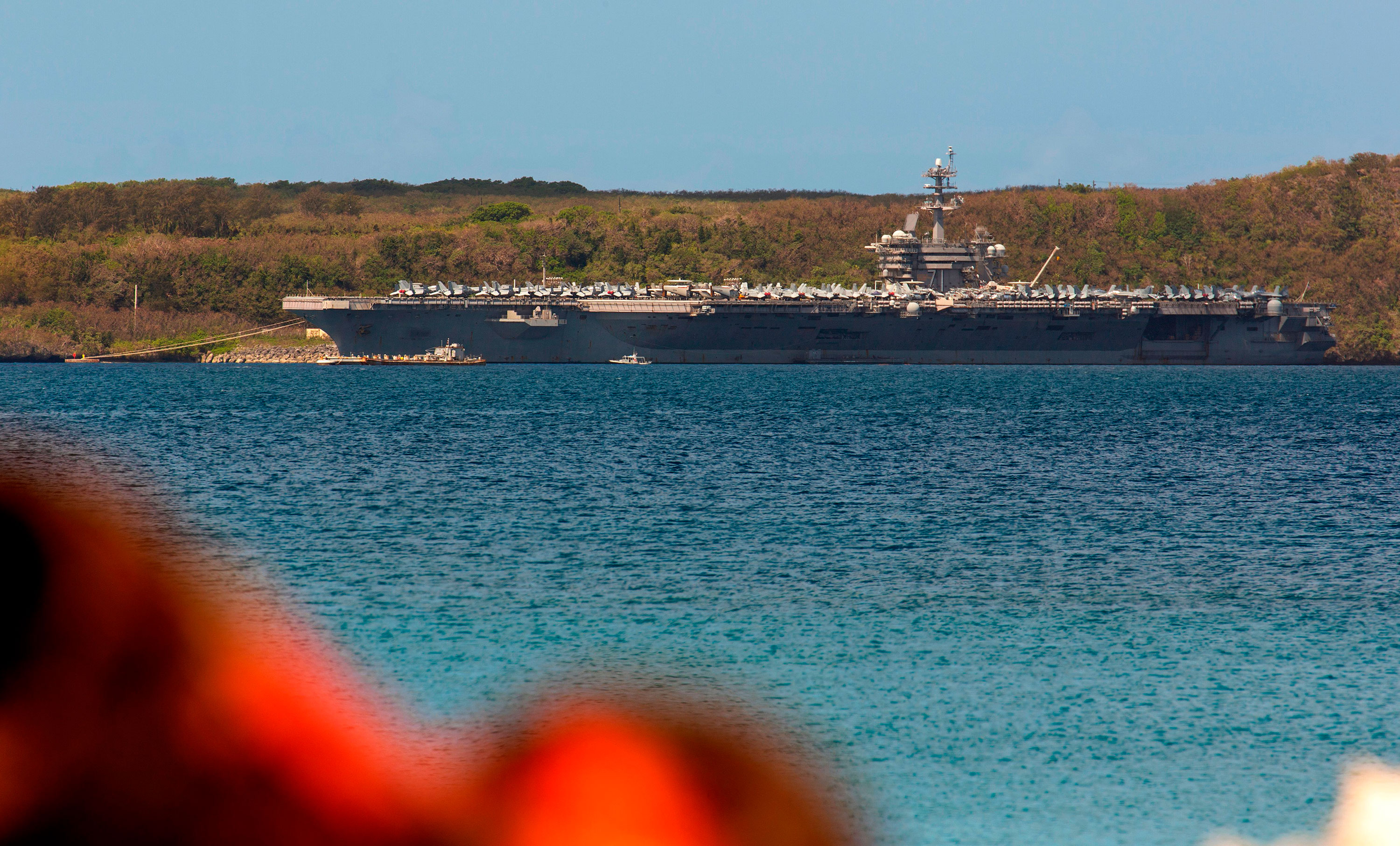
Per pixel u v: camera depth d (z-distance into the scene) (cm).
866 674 8781
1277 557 13662
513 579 12081
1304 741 7400
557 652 9281
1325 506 18000
